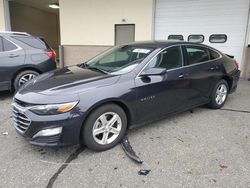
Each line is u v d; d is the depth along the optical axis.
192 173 2.81
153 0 9.74
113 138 3.37
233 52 8.92
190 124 4.22
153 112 3.77
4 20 12.78
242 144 3.52
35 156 3.15
